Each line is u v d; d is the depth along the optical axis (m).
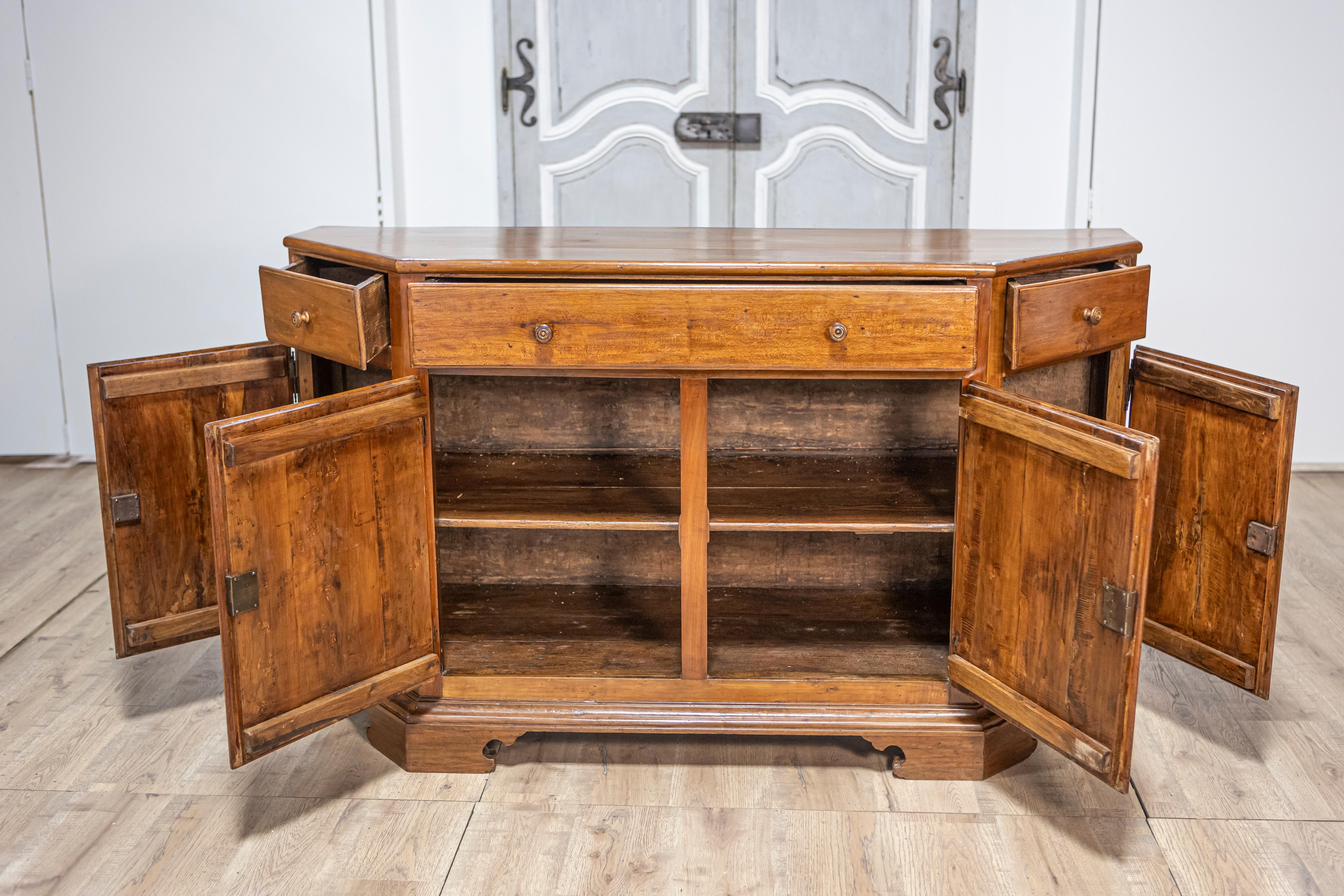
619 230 2.62
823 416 2.52
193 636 2.41
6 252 4.02
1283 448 2.03
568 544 2.62
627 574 2.63
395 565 2.08
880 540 2.60
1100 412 2.34
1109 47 3.75
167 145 3.93
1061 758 2.26
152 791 2.14
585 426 2.55
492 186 4.08
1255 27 3.70
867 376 2.02
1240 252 3.89
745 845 1.98
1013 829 2.02
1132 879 1.88
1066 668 1.87
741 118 4.00
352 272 2.44
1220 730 2.34
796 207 4.09
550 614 2.48
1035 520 1.90
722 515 2.15
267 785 2.17
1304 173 3.80
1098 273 2.09
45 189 3.96
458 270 2.00
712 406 2.52
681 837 2.00
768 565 2.61
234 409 2.38
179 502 2.35
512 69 3.98
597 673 2.21
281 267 3.68
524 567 2.63
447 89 3.99
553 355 2.01
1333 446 4.02
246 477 1.79
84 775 2.19
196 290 4.06
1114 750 1.78
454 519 2.15
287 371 2.41
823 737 2.33
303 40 3.84
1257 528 2.09
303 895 1.85
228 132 3.92
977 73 3.92
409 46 3.96
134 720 2.40
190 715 2.43
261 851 1.96
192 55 3.86
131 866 1.92
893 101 3.97
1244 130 3.79
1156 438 1.66
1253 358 3.97
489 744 2.24
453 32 3.95
